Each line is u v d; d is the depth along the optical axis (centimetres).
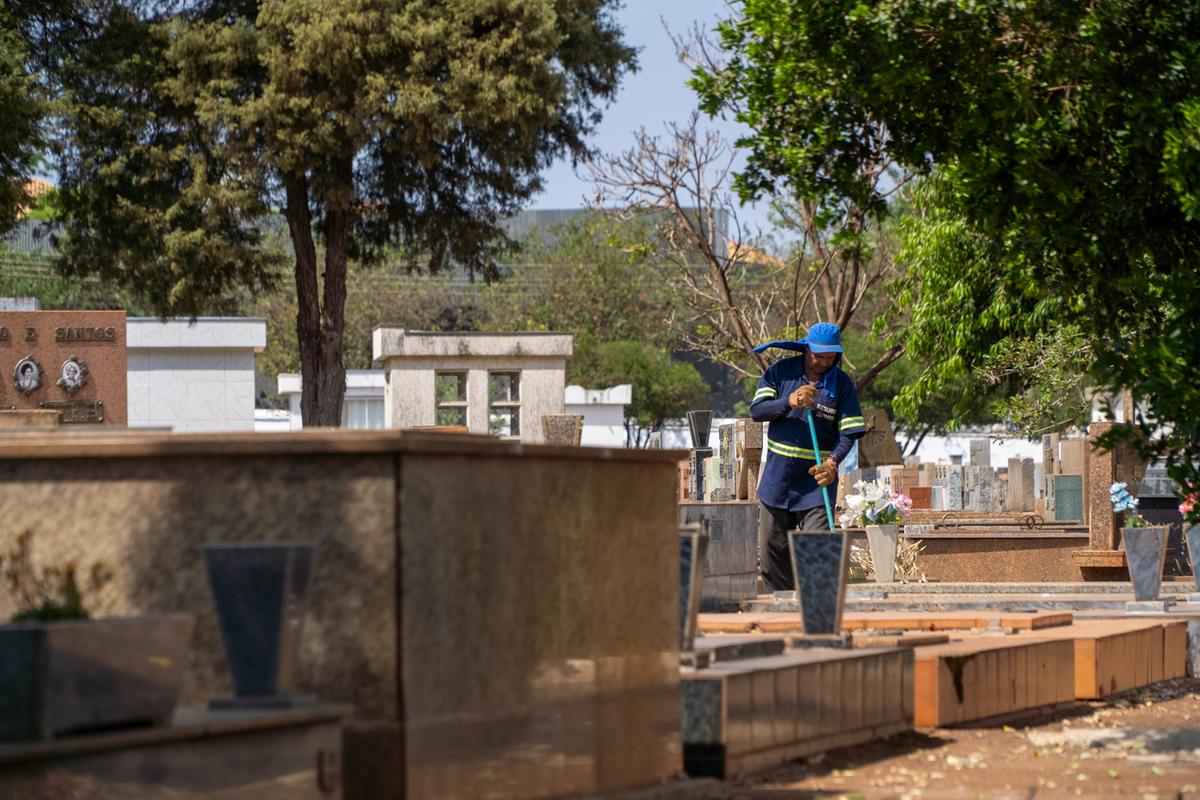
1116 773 696
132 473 493
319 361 4059
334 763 451
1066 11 930
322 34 3581
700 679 643
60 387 3603
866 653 768
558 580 541
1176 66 922
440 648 480
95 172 3809
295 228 4038
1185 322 862
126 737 399
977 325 2712
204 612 484
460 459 494
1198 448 838
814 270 3866
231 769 425
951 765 716
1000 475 3691
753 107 1066
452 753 482
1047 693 933
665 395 7869
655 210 4053
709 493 2916
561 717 539
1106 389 878
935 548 2059
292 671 460
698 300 4256
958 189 1025
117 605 489
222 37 3709
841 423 1315
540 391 4047
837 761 716
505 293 8375
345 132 3734
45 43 3850
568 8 4050
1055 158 987
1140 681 1057
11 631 389
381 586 468
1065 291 1069
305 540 475
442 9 3794
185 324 5981
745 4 1000
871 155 1065
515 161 4062
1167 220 999
